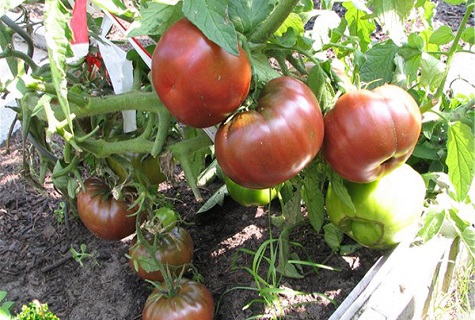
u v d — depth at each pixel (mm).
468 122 699
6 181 928
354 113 533
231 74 464
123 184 652
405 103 545
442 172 712
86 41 523
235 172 511
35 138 713
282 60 596
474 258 690
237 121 499
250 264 761
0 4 425
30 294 764
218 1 442
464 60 1067
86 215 703
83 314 738
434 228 660
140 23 501
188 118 490
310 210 683
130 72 654
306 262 694
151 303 675
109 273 784
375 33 1146
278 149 492
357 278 719
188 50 457
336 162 561
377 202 612
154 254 666
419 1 725
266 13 520
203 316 665
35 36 1157
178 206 851
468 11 662
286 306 697
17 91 546
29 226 857
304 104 502
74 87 614
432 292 766
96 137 740
